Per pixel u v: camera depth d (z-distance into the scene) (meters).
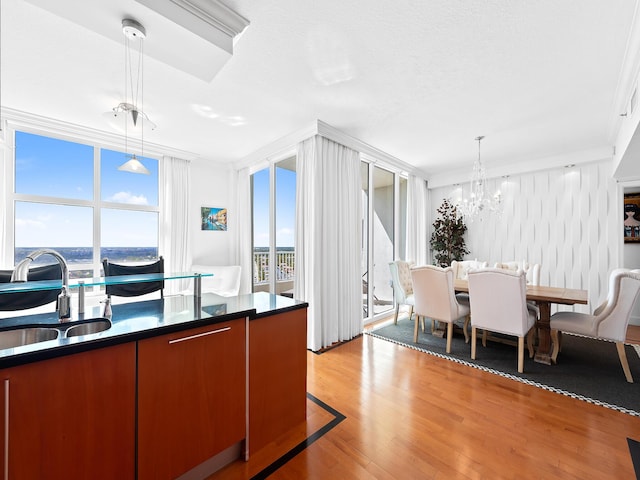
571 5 1.60
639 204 3.89
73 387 1.03
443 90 2.52
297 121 3.16
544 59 2.08
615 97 2.61
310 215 3.30
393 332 3.83
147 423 1.20
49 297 2.38
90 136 3.38
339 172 3.54
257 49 1.97
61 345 1.00
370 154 4.08
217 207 4.73
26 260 1.27
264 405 1.64
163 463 1.25
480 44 1.93
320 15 1.67
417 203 5.43
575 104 2.76
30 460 0.95
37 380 0.96
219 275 4.15
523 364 2.74
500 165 4.80
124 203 3.80
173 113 2.95
